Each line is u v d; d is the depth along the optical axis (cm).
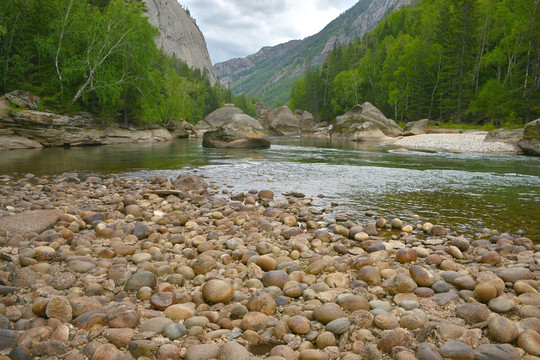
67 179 1083
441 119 5338
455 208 770
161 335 273
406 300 331
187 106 6025
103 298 330
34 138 2347
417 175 1220
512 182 1081
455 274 390
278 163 1576
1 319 273
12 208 686
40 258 423
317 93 9600
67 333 263
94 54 2847
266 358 246
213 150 2289
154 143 3138
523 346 253
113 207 758
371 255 467
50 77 2875
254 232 568
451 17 5453
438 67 5600
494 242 549
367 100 7462
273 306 317
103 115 3047
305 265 438
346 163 1582
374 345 256
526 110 4025
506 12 5297
